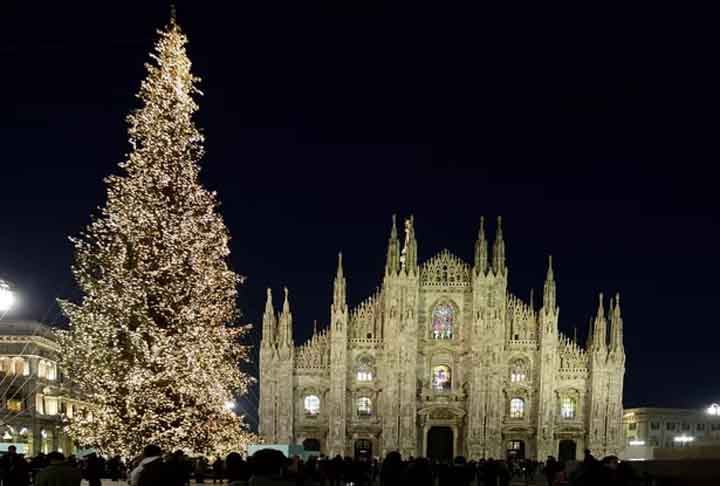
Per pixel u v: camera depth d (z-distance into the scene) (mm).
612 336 117062
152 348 50250
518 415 116375
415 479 17906
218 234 54688
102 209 51938
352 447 116188
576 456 115938
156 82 53531
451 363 118000
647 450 84188
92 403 53500
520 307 118625
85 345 50656
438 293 118938
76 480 19359
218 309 54062
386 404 114562
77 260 52625
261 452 14359
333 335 116062
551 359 115062
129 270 50344
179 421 51094
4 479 26688
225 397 55156
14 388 101312
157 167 51781
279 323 117562
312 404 117688
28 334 104438
